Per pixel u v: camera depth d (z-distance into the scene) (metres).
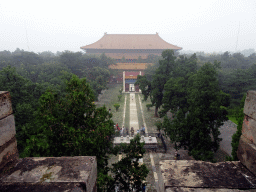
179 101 23.12
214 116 16.56
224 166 3.02
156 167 18.30
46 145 8.69
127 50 91.56
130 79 55.41
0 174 2.75
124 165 9.81
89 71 51.12
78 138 8.50
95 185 3.05
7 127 2.88
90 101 10.13
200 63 46.50
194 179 2.74
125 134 25.30
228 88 37.06
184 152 20.98
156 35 96.88
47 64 49.03
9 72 19.39
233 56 72.31
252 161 2.77
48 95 9.37
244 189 2.56
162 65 27.95
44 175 2.71
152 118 31.92
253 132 2.76
